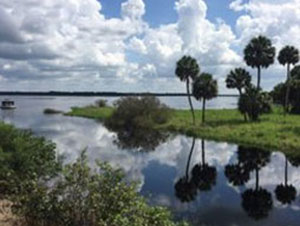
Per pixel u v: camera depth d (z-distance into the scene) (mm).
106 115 76312
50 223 10734
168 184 24938
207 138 48750
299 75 89000
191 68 61125
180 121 63031
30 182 11477
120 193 10328
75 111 88125
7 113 84875
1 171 13883
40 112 91000
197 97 60875
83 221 10453
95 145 40156
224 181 26891
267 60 62000
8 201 12656
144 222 9656
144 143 44094
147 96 64312
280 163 33719
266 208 20438
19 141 15570
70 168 10906
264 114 70625
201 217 18297
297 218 18875
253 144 43250
